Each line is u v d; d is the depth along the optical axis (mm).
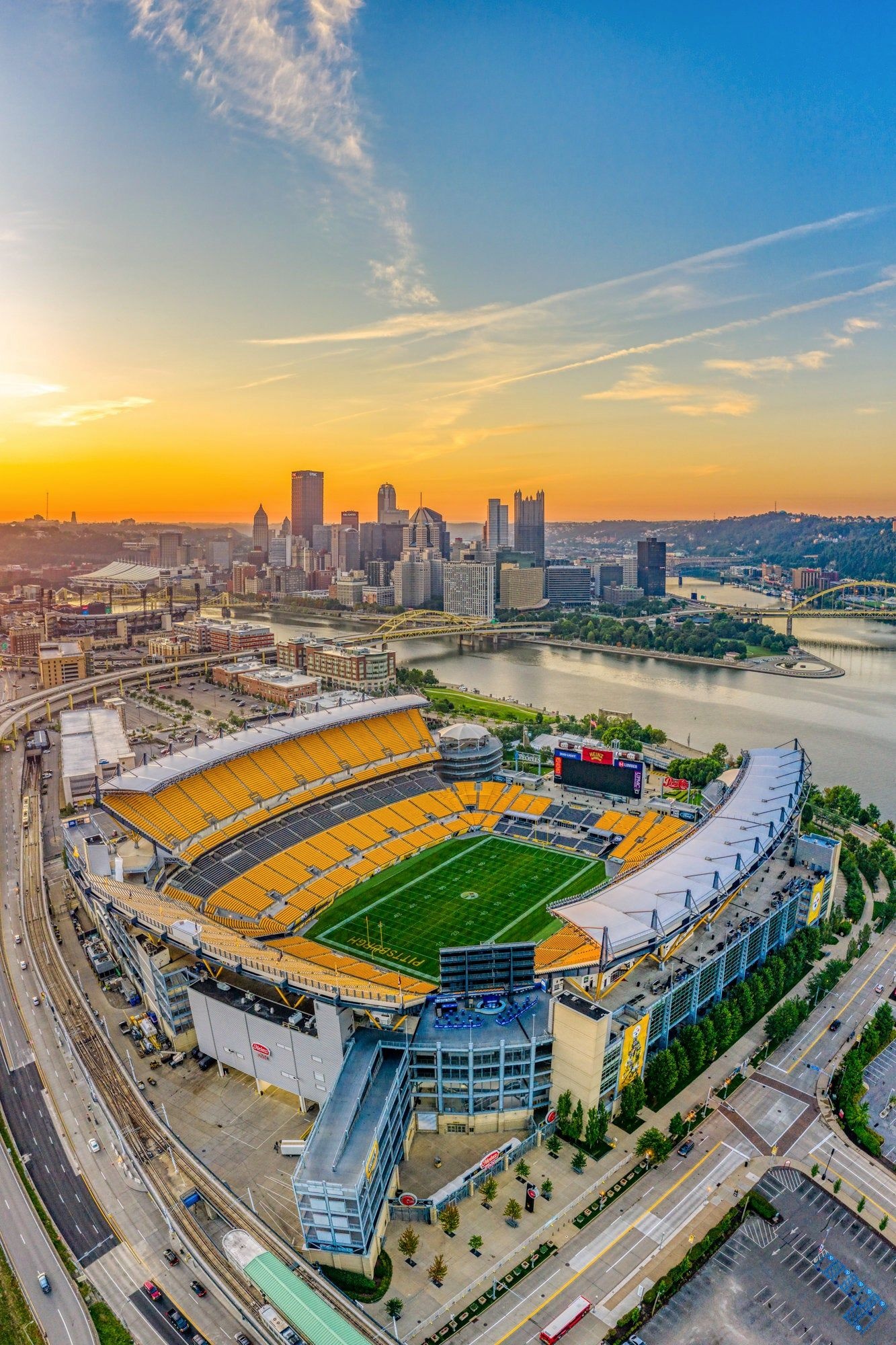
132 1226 138125
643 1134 158375
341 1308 118438
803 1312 124500
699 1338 120312
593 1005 154125
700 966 180625
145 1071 176500
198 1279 128250
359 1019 165000
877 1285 129250
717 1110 164625
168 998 177250
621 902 181375
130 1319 122312
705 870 197250
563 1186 146625
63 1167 150875
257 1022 163875
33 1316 122875
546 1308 124438
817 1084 172250
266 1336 113875
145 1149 150125
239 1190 145125
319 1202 124500
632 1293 126812
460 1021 163875
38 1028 190125
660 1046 173250
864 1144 155500
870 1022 190500
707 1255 133875
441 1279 128875
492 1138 159500
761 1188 146500
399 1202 140750
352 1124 137750
